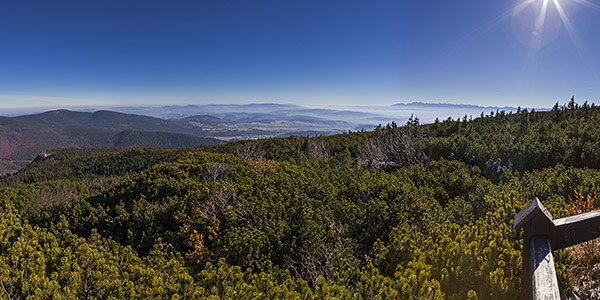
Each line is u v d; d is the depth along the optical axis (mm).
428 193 10156
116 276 5934
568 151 13672
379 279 3855
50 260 6359
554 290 1834
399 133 22188
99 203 13250
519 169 14750
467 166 13961
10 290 5020
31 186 21609
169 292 4844
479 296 3293
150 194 12781
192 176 14742
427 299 3131
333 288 3883
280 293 4160
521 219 2357
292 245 7719
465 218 7266
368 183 10797
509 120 24922
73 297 4992
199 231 9789
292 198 10500
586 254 4066
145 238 10227
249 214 9781
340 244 6727
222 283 4848
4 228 7699
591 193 7203
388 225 7875
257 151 23734
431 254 4160
